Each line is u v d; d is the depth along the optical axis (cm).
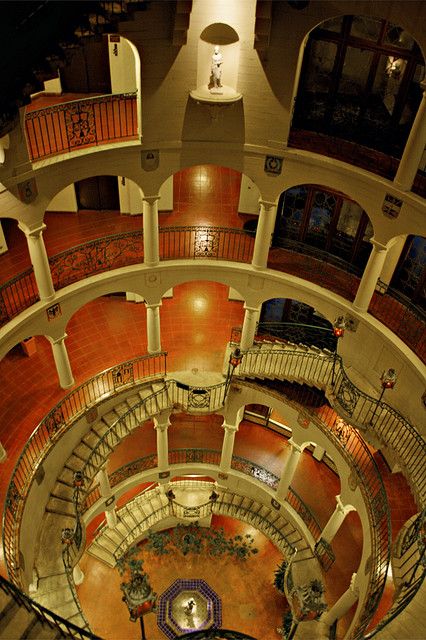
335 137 1532
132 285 1728
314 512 2152
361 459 1741
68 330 1995
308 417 1848
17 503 1413
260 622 2148
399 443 1539
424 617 990
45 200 1402
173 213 2034
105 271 1673
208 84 1416
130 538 2283
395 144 1467
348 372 1762
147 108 1415
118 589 2172
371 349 1673
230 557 2323
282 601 2206
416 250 1552
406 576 1248
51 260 1588
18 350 1884
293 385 1909
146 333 2005
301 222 1784
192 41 1336
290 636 1662
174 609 2156
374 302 1652
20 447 1588
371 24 1347
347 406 1641
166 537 2320
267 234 1655
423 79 1277
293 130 1555
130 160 1481
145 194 1557
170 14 1280
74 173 1427
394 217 1413
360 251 1717
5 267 1762
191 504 2378
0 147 1244
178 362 1920
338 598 1900
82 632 861
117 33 1245
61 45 1010
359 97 1459
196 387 1822
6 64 995
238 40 1348
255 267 1730
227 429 2092
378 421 1603
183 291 2197
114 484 2167
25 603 888
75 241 1870
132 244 1767
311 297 1731
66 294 1588
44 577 1509
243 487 2278
